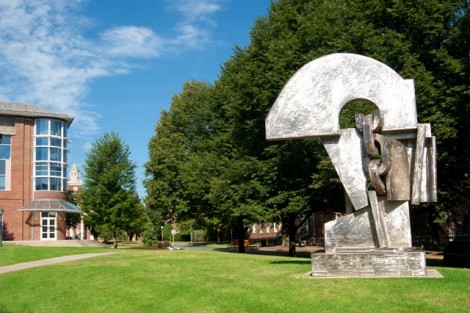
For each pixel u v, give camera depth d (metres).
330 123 12.32
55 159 54.44
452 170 23.48
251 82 29.92
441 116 21.28
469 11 22.12
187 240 84.44
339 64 12.46
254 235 84.56
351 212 12.73
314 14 29.53
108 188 40.75
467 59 23.12
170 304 10.55
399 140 12.11
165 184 47.47
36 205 52.03
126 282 13.36
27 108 55.81
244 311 9.38
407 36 24.33
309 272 12.73
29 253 27.14
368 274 11.44
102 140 41.53
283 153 27.70
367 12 25.28
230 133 33.88
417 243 42.53
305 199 27.47
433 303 8.72
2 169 52.44
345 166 12.30
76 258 23.08
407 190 11.91
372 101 12.15
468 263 23.70
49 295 13.37
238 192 30.48
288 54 27.25
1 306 13.03
